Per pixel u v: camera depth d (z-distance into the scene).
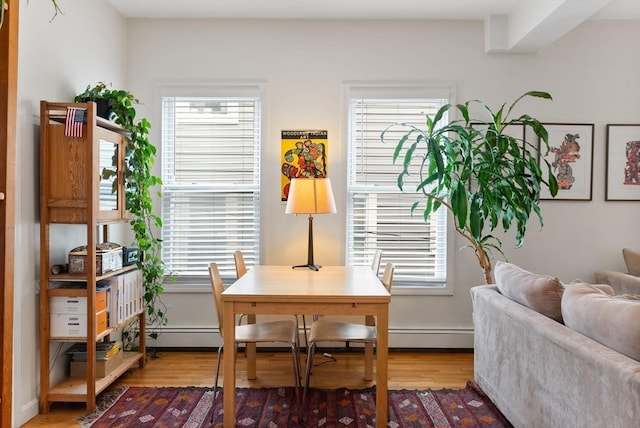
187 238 3.82
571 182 3.74
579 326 1.82
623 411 1.44
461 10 3.54
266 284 2.64
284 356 3.58
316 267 3.27
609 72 3.74
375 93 3.73
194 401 2.69
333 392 2.84
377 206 3.82
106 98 2.79
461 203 3.07
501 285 2.57
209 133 3.81
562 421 1.81
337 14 3.63
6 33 1.96
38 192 2.55
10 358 2.03
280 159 3.75
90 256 2.51
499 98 3.73
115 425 2.39
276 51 3.74
